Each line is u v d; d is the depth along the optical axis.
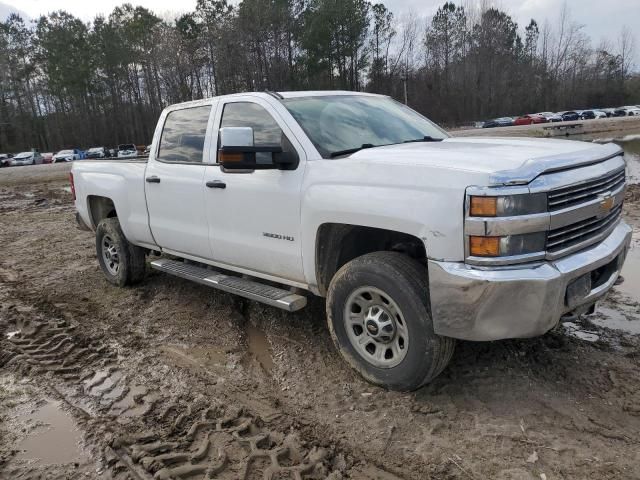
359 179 3.31
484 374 3.61
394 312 3.31
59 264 7.36
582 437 2.92
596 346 3.93
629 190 10.61
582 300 3.11
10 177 26.41
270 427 3.20
